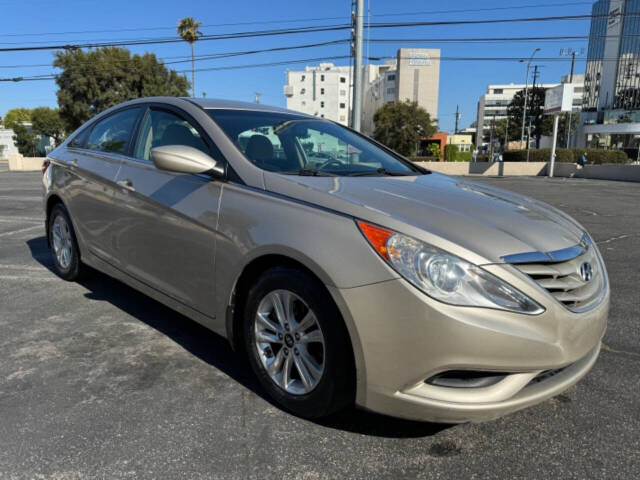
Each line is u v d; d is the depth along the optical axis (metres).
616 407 2.43
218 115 2.97
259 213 2.29
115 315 3.50
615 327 3.51
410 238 1.91
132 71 39.16
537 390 1.96
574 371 2.10
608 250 6.30
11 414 2.23
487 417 1.90
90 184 3.52
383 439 2.11
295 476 1.87
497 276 1.87
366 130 133.75
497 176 31.59
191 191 2.67
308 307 2.10
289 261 2.21
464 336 1.79
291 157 2.83
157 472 1.87
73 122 39.69
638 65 67.50
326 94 121.12
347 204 2.10
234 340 2.52
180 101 3.19
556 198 14.34
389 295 1.86
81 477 1.83
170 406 2.33
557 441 2.13
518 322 1.85
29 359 2.80
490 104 130.88
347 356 2.02
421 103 101.69
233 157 2.60
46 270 4.66
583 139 73.31
